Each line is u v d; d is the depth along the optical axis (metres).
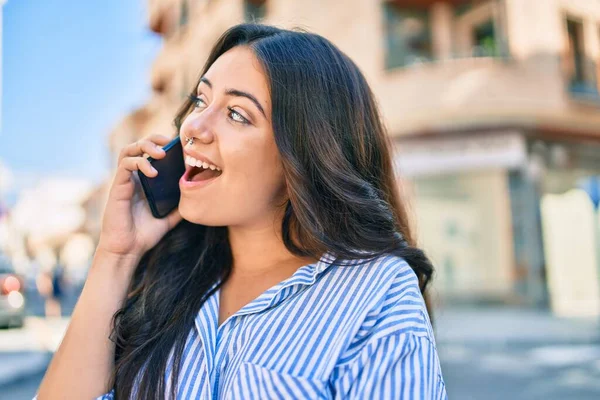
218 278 1.14
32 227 39.59
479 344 7.17
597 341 7.28
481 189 11.07
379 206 1.06
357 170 1.12
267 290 0.99
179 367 0.97
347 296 0.92
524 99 10.64
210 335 1.00
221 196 1.03
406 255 1.03
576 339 7.41
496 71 10.66
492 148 10.66
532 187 10.93
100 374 1.06
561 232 11.32
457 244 11.06
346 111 1.11
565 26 11.23
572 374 5.43
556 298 11.04
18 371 5.41
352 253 0.97
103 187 29.69
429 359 0.82
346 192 1.04
